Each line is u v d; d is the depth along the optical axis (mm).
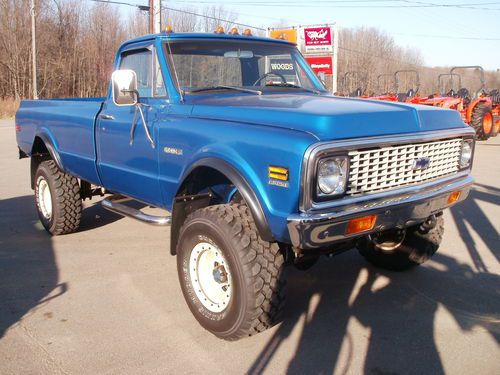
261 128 3105
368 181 3080
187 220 3484
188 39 4188
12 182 8953
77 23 38969
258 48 4570
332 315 3797
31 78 36656
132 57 4473
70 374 3051
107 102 4707
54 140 5465
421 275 4566
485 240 5539
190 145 3559
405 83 45688
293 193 2828
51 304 3988
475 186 8422
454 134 3607
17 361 3186
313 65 21406
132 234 5836
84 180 5258
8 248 5328
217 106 3559
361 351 3299
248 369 3109
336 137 2883
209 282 3461
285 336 3488
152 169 4047
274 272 3152
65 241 5574
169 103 3934
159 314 3828
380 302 4016
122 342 3416
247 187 3055
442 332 3537
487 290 4230
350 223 2924
